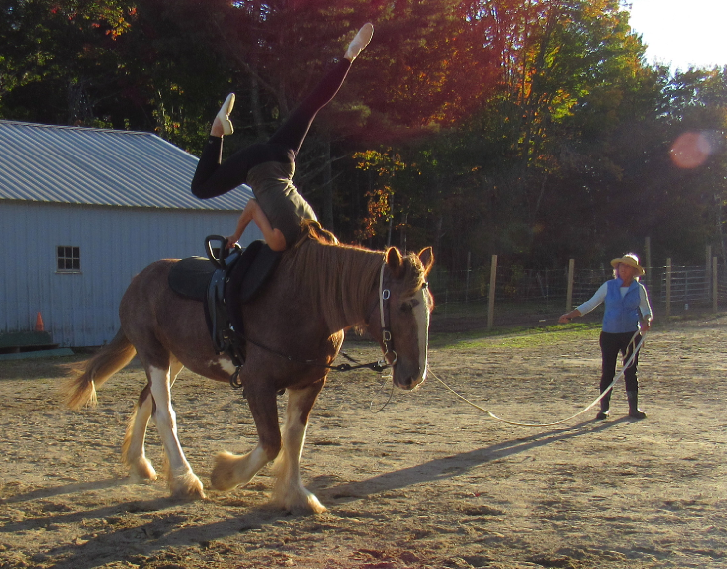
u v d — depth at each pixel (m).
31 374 13.05
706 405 9.33
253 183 5.05
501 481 5.62
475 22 35.97
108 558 3.98
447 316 25.25
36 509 4.91
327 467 6.08
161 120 34.28
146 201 17.77
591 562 3.88
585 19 37.97
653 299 29.78
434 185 35.69
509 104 36.94
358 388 10.90
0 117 36.03
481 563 3.88
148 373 5.66
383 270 4.57
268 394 4.77
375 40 25.52
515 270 33.59
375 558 3.96
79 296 16.89
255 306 4.87
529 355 15.30
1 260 15.67
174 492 5.20
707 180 39.44
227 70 26.97
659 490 5.31
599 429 7.80
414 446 6.95
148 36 27.55
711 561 3.88
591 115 40.25
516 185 37.00
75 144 20.67
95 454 6.66
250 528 4.51
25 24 32.47
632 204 39.84
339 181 37.59
